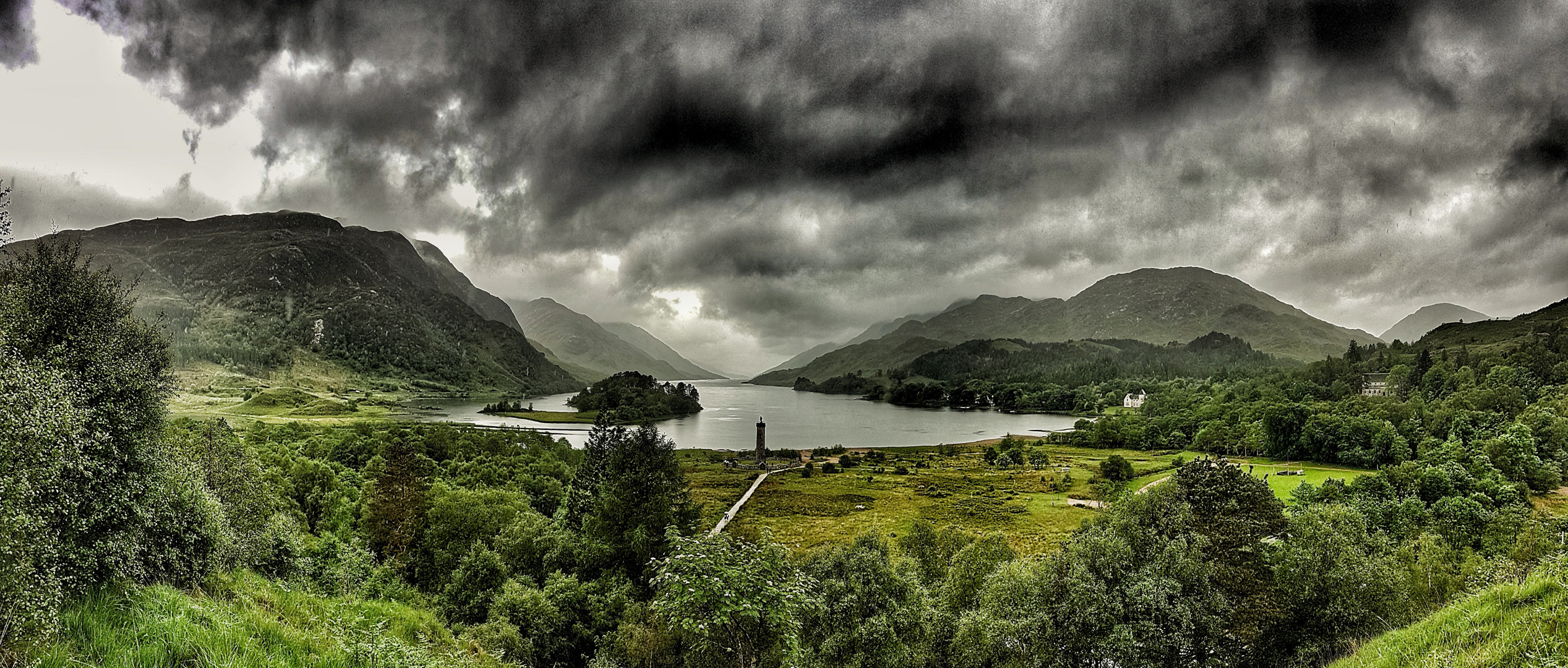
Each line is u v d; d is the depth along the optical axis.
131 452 16.92
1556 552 14.35
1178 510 35.53
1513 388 119.88
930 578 42.09
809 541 73.12
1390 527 49.53
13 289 16.94
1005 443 161.25
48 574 9.78
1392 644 12.79
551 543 40.78
